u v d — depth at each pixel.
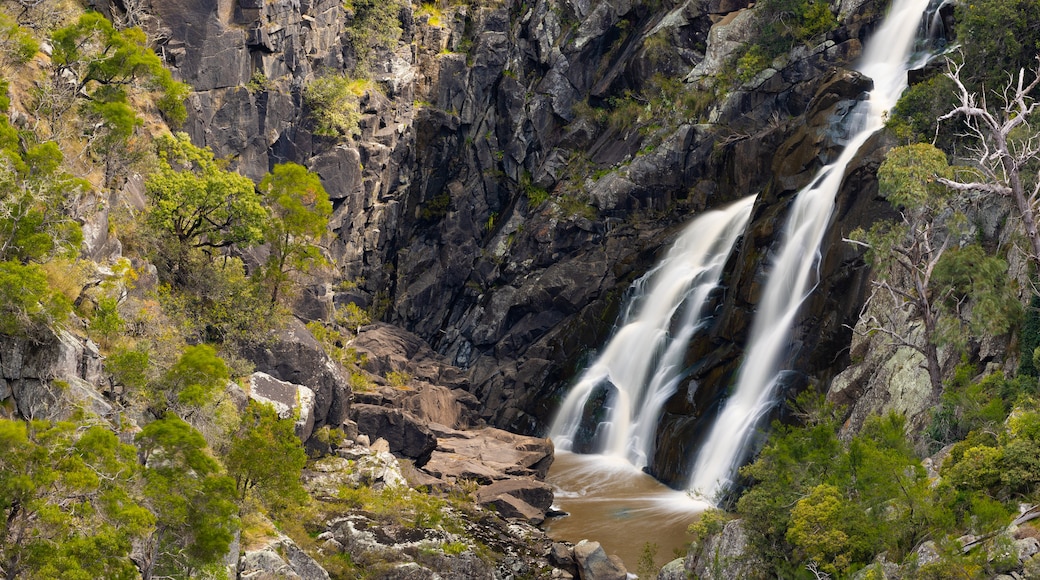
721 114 76.88
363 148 75.12
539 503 55.28
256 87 68.88
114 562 29.12
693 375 64.12
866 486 36.38
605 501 58.22
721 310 65.94
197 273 55.09
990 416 37.75
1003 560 30.30
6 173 35.66
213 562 33.22
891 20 72.56
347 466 53.09
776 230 62.81
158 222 53.28
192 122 66.56
